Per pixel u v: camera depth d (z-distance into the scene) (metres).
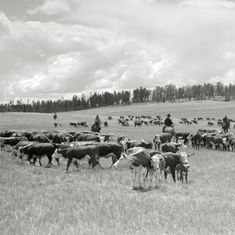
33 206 12.05
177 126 69.94
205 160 25.48
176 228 9.54
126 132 51.50
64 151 19.73
